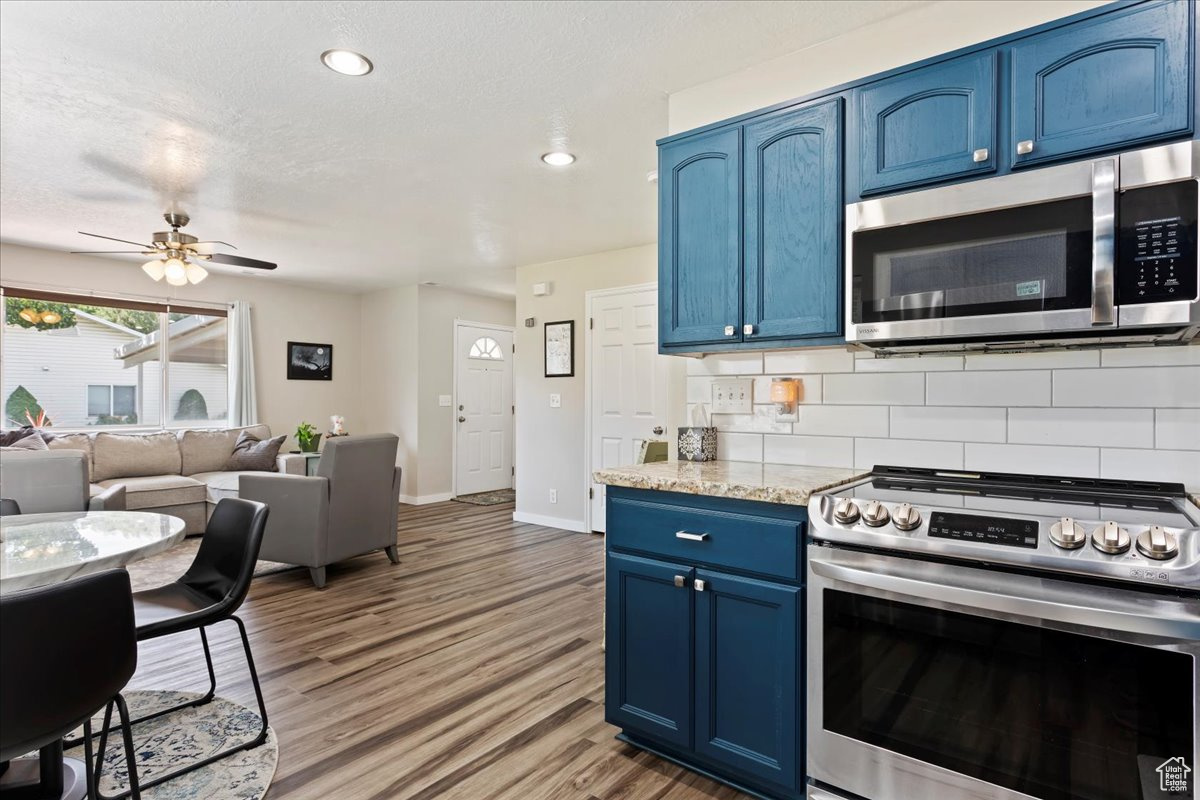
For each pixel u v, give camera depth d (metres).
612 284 5.07
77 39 2.07
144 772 1.83
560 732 2.08
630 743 2.00
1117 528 1.20
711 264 2.07
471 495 7.01
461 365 6.95
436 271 5.86
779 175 1.93
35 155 3.05
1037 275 1.44
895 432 1.98
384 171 3.30
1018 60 1.56
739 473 1.94
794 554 1.58
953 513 1.37
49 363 5.06
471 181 3.45
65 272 5.08
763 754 1.64
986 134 1.59
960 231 1.55
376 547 4.09
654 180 3.43
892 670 1.44
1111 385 1.65
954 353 1.88
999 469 1.80
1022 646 1.28
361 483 3.94
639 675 1.89
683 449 2.35
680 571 1.79
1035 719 1.27
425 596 3.52
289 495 3.69
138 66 2.25
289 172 3.30
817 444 2.13
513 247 4.96
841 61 2.11
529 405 5.66
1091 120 1.46
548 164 3.21
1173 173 1.30
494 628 3.02
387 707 2.24
